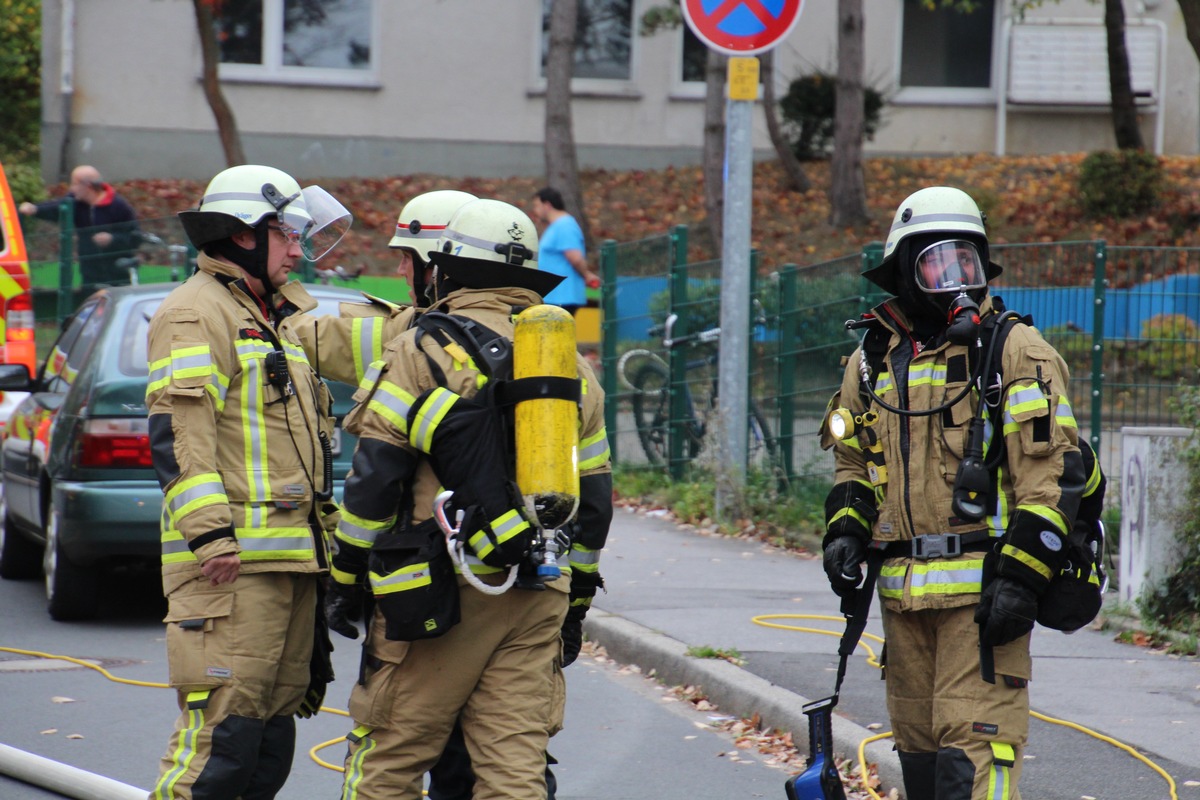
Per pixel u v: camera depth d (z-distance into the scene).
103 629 15.66
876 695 12.16
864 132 49.25
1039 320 19.11
